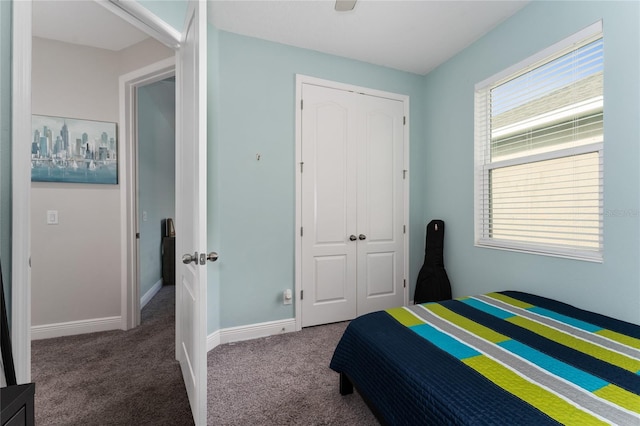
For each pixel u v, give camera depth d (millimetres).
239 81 2387
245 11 2123
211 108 2256
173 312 3039
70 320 2461
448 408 895
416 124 3102
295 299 2584
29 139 1096
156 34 1805
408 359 1164
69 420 1455
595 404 864
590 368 1066
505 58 2248
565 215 1938
